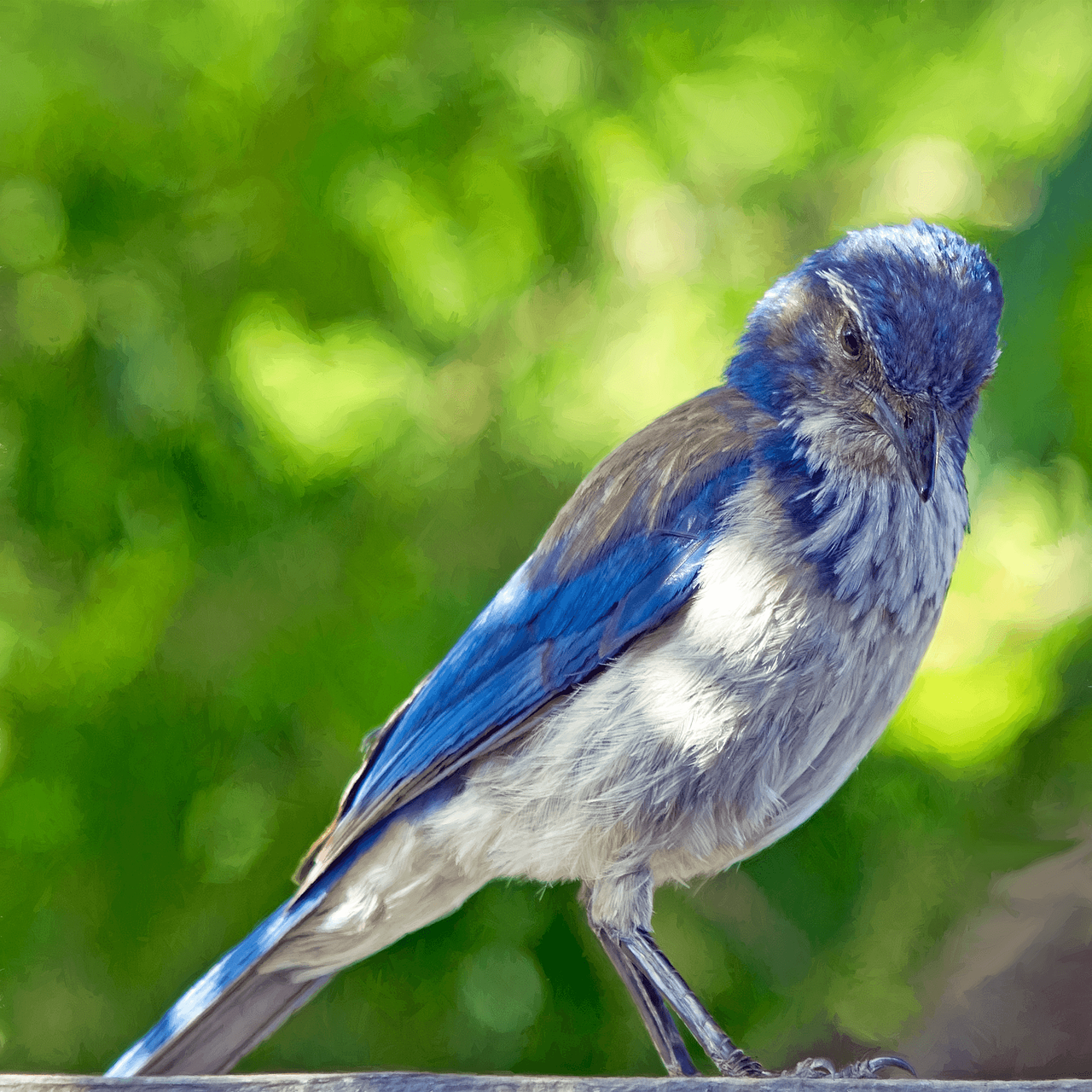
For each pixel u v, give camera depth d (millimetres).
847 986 11242
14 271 11172
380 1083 5930
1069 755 11477
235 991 7930
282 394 10875
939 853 11406
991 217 11789
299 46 11273
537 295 11906
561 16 12016
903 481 7070
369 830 7762
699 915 11406
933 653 10984
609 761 6977
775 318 7762
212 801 11078
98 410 11250
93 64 10930
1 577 11008
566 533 7516
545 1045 11133
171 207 11461
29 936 11062
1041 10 11680
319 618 11078
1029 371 11133
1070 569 11164
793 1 12188
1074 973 10953
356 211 11336
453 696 7523
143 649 11016
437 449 11266
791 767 6922
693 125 11938
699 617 6918
